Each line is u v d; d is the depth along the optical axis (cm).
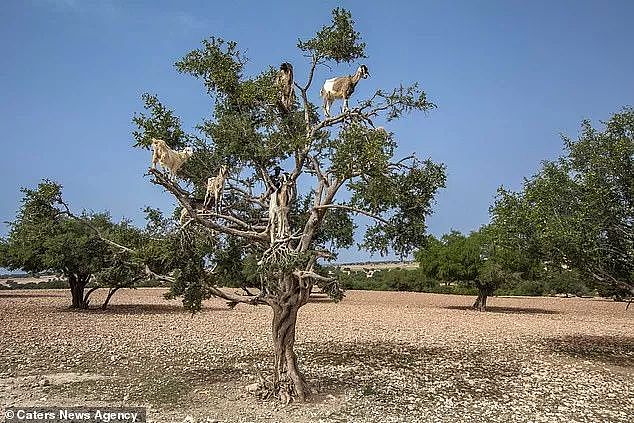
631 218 1956
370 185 1372
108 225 3344
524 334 3120
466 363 2142
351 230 1642
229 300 1448
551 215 2028
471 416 1378
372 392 1602
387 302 5978
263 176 1506
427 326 3462
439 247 5084
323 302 5791
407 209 1458
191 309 1416
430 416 1364
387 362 2133
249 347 2392
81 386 1609
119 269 1552
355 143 1307
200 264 1424
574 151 2102
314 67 1556
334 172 1380
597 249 1931
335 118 1488
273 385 1477
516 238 2162
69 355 2119
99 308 4294
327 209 1465
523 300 6969
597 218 1948
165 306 4656
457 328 3372
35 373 1778
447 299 6594
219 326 3222
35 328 2911
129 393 1531
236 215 1570
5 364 1905
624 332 3319
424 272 5197
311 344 2588
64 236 3438
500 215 2216
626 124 2028
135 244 1506
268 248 1365
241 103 1503
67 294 6394
